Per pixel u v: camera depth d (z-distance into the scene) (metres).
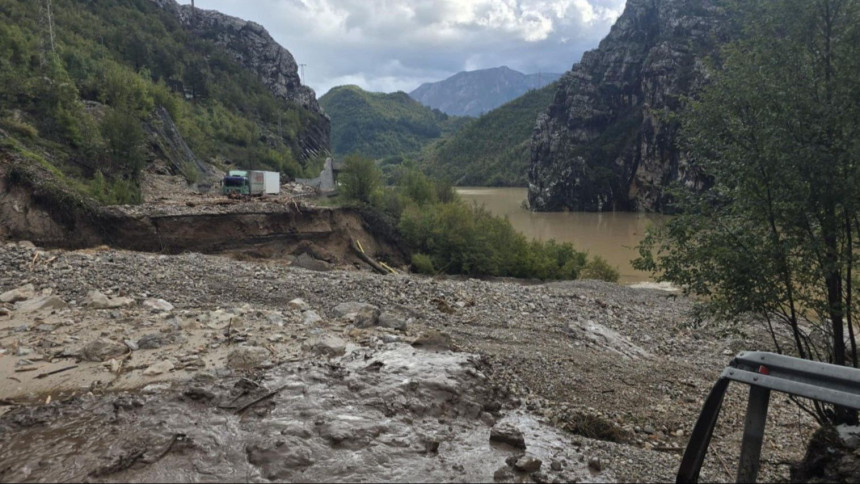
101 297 11.70
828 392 3.66
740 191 9.06
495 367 10.02
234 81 145.00
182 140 74.81
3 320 10.02
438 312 16.16
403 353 9.12
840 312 8.39
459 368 8.47
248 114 133.50
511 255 47.12
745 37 9.73
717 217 9.48
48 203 26.52
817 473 4.89
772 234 8.73
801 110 8.44
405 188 61.59
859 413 7.39
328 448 5.54
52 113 46.00
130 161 47.94
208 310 11.87
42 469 4.86
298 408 6.43
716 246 9.15
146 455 5.13
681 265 9.78
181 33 146.88
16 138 39.69
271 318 11.26
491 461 5.66
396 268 45.19
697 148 9.84
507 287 23.61
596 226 109.38
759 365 4.20
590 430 7.66
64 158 41.91
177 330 9.77
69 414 6.07
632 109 162.12
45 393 6.81
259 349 8.53
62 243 26.30
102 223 28.61
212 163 86.88
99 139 47.25
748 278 8.74
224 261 20.55
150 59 116.88
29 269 14.08
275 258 37.28
